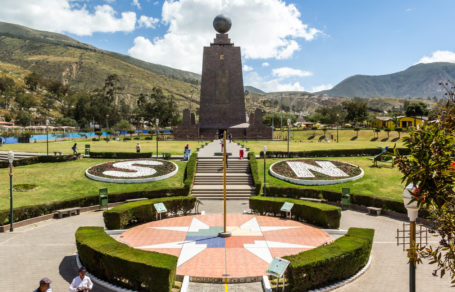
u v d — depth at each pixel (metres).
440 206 8.73
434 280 15.42
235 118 82.69
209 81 82.38
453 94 9.60
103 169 37.69
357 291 14.47
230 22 82.12
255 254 18.34
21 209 24.38
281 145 61.66
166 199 25.98
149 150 53.53
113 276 14.91
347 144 64.50
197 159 42.03
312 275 14.12
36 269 16.67
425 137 9.02
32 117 162.88
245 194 32.53
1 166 38.94
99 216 26.69
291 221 24.77
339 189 32.59
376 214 27.06
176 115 174.38
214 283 15.02
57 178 35.19
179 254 18.34
